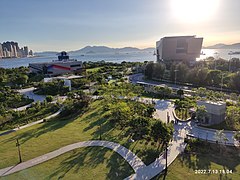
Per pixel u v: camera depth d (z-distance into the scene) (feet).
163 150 102.47
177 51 443.73
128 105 157.17
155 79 325.62
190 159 94.94
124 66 466.29
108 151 101.65
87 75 332.19
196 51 440.86
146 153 99.25
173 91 222.28
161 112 161.89
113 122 139.95
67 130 130.11
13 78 303.27
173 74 296.71
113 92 199.00
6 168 88.99
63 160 94.53
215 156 97.81
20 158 94.48
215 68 329.52
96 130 128.67
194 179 80.38
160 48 464.65
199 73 263.49
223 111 137.18
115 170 86.12
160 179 80.38
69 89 245.45
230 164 90.99
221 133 111.45
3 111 157.58
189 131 125.90
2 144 112.16
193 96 204.03
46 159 95.66
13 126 140.56
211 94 195.52
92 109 172.86
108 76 332.80
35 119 153.58
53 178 81.56
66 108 162.61
